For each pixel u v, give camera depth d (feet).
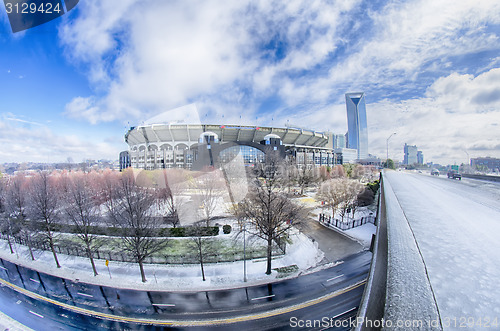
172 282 53.78
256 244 72.08
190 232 66.95
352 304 44.73
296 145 338.34
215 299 47.60
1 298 49.62
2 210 94.94
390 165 334.44
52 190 89.30
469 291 9.50
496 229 19.29
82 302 47.73
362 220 103.91
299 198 144.56
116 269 60.44
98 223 81.00
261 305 45.32
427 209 27.76
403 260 13.04
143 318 42.57
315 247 75.15
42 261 66.49
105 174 141.08
